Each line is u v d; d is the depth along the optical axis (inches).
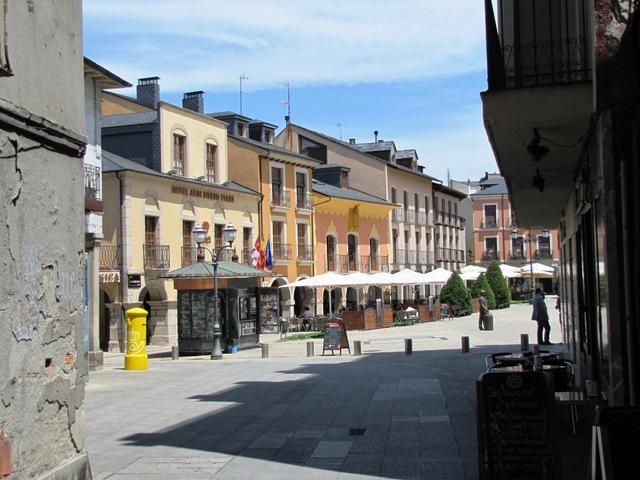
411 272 1769.2
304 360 864.3
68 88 286.2
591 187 354.0
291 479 314.5
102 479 323.6
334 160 2402.8
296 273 1854.1
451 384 583.5
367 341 1141.7
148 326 1365.7
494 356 453.1
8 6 242.8
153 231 1368.1
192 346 1028.5
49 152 268.5
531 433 258.5
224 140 1632.6
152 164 1437.0
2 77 235.0
